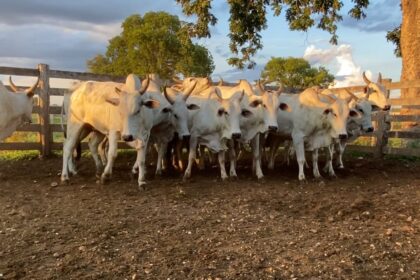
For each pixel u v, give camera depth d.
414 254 3.27
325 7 10.77
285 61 33.44
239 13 11.43
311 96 5.93
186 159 7.27
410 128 8.86
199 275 2.94
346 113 5.77
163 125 5.91
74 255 3.21
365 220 4.11
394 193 5.12
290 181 5.80
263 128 5.84
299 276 2.93
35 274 2.91
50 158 7.01
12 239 3.49
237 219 4.08
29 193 4.89
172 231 3.73
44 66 6.88
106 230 3.71
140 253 3.26
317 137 5.97
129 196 4.79
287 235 3.67
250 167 6.82
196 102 6.04
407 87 7.63
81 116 5.35
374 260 3.17
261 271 3.00
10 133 5.76
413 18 9.09
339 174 6.39
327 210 4.43
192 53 26.80
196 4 10.52
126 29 28.30
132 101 4.69
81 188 5.12
